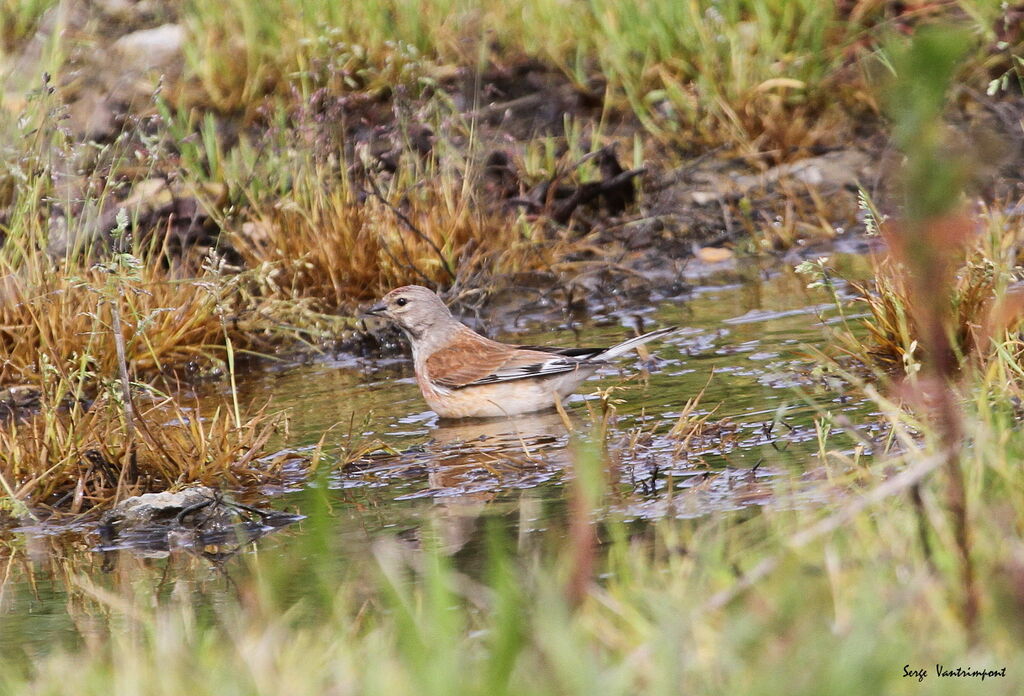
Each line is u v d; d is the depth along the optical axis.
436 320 11.95
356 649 5.87
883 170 16.06
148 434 10.05
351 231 15.03
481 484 9.39
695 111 17.83
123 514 9.19
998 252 11.09
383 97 17.84
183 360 13.71
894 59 4.70
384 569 6.48
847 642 4.97
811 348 11.03
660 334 11.66
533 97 18.33
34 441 10.20
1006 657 5.08
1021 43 17.20
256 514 9.16
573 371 11.44
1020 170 14.62
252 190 15.95
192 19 19.34
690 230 16.45
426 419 11.56
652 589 6.29
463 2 19.50
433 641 5.34
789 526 7.29
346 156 16.86
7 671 6.40
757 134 17.64
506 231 15.71
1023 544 5.86
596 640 5.70
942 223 4.97
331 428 11.30
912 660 5.07
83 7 19.67
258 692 5.28
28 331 13.14
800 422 9.88
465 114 16.88
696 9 18.56
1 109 15.00
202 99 18.22
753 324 13.14
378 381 12.94
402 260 15.15
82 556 8.70
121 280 10.53
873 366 10.91
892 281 11.23
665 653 5.00
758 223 16.41
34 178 14.09
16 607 7.67
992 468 7.02
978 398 8.43
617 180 16.67
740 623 5.27
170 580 7.98
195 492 9.34
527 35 19.09
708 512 8.05
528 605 6.12
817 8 18.36
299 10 19.00
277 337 14.55
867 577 5.74
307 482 9.89
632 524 8.00
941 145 4.71
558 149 17.53
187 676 5.58
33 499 9.92
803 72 18.00
